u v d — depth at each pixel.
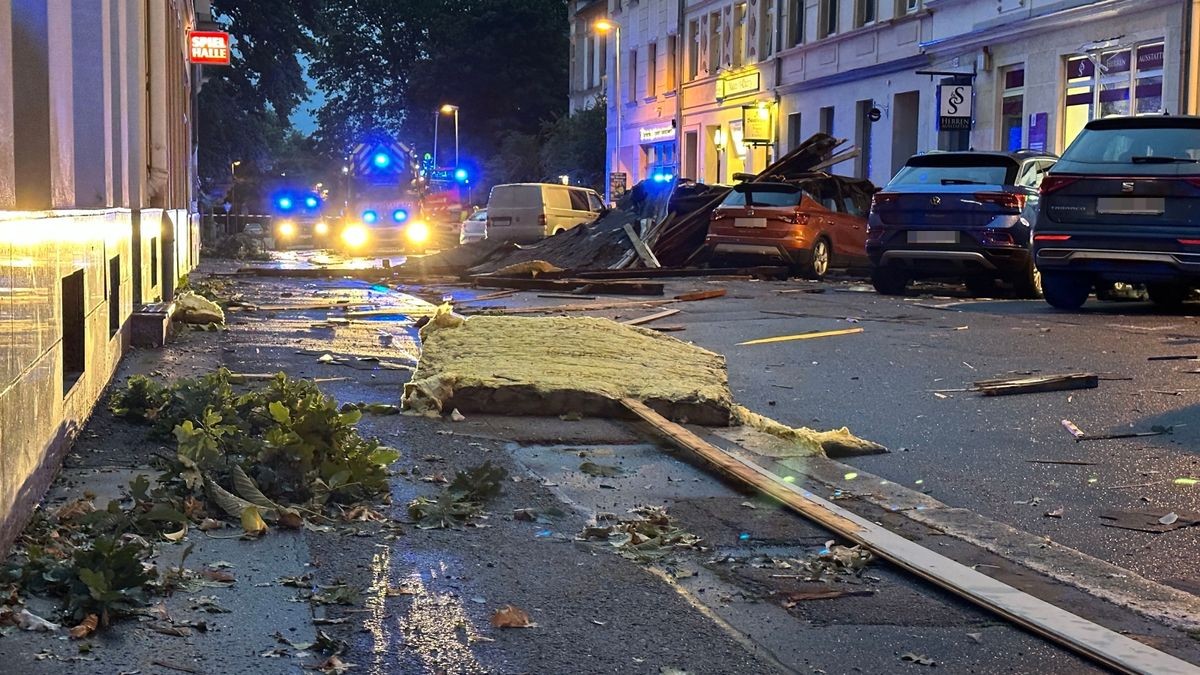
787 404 8.73
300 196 44.56
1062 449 7.16
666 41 53.72
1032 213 16.52
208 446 5.30
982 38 28.97
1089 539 5.41
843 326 13.25
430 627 4.01
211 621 3.94
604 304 16.41
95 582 3.83
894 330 12.73
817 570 4.75
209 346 10.96
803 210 22.17
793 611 4.32
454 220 45.69
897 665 3.85
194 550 4.65
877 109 34.47
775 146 42.31
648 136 55.97
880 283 17.92
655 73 55.97
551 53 86.25
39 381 5.12
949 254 16.48
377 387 8.74
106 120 9.06
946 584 4.55
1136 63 24.02
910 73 32.84
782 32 41.62
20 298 4.70
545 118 84.56
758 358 10.95
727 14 47.03
